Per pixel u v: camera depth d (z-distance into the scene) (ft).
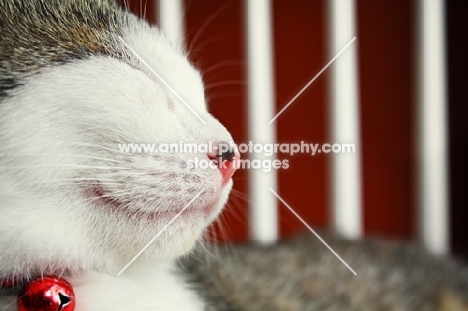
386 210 1.54
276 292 1.26
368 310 1.29
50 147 0.90
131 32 0.99
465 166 1.49
